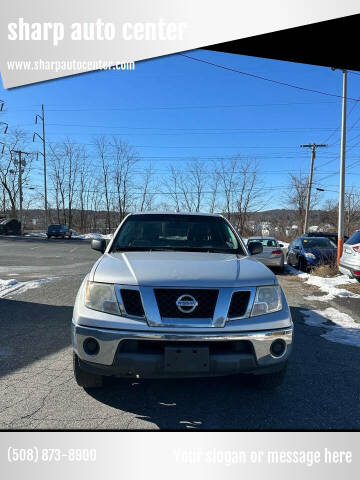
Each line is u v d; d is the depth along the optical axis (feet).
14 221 145.18
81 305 9.59
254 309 9.39
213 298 9.21
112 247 13.17
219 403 10.40
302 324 19.01
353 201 138.62
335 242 52.06
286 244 120.37
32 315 19.79
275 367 9.48
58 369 12.62
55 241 106.22
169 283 9.16
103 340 8.89
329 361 13.73
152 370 8.76
